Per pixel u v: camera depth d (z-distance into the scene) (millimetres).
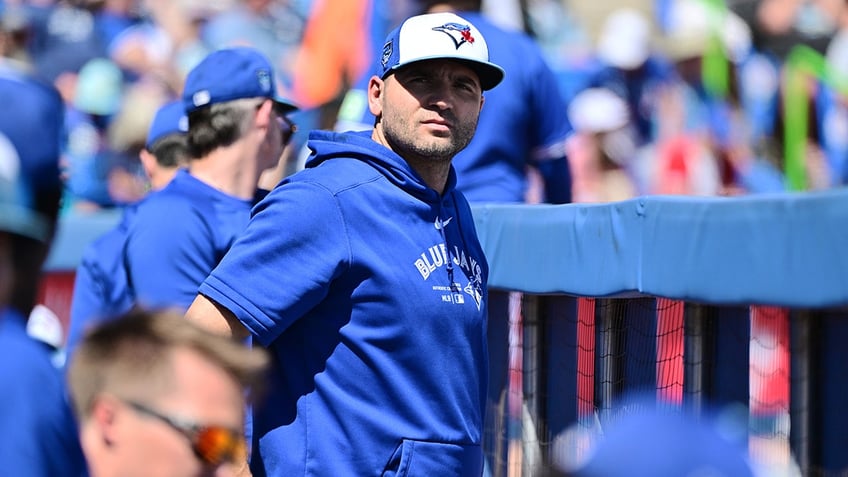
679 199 10453
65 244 22938
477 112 11758
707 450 4914
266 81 14812
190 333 6816
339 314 11125
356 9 28656
